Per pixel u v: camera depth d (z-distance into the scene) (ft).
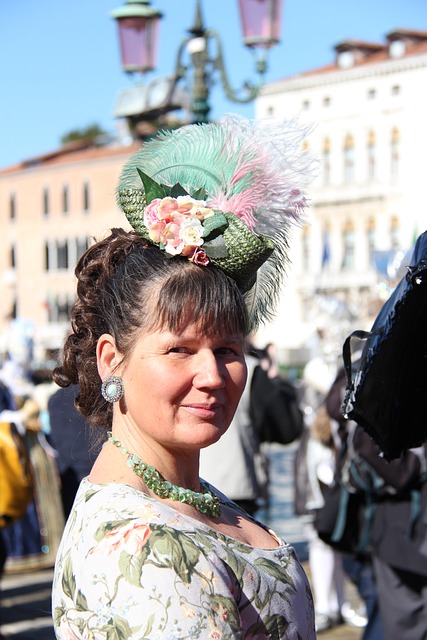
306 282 149.28
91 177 170.71
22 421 21.65
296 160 5.84
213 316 5.20
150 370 5.20
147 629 4.59
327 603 18.74
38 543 22.58
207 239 5.34
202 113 26.37
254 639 4.99
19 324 22.70
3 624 18.52
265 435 15.79
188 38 26.43
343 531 14.58
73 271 5.69
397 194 144.87
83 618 4.77
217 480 14.94
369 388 6.63
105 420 5.59
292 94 149.48
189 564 4.78
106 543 4.83
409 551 13.78
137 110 27.35
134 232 5.57
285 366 123.44
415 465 13.52
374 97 145.48
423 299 6.23
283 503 36.11
